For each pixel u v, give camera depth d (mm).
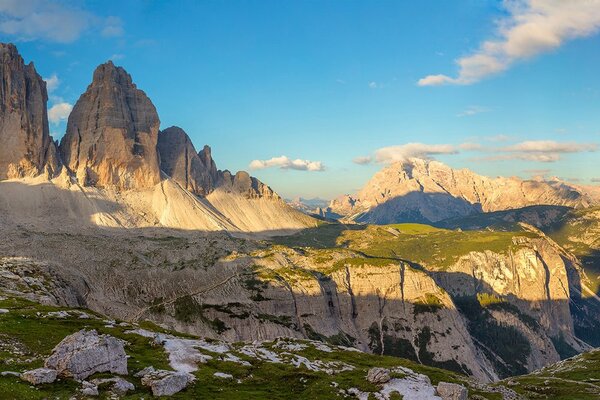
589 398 137000
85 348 82438
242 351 126188
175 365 100625
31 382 72812
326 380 106188
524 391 150250
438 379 131000
